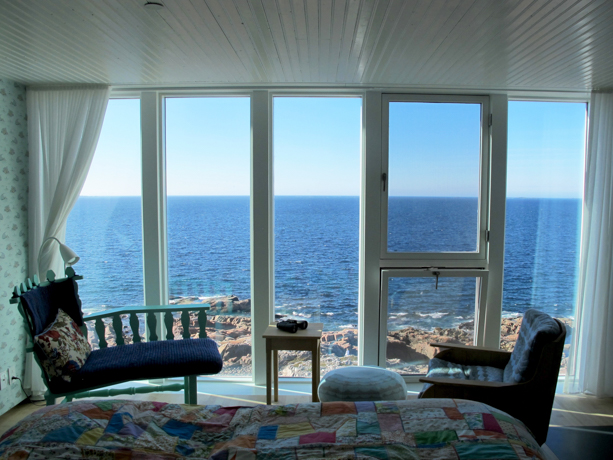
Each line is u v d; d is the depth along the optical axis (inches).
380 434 55.9
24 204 123.2
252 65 105.7
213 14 75.9
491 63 103.1
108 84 122.1
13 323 118.3
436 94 129.1
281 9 73.9
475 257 131.9
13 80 117.3
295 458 50.5
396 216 131.3
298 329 113.8
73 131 121.5
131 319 112.8
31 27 81.5
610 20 77.5
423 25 80.7
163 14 75.8
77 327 101.2
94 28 82.1
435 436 55.1
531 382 82.9
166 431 57.8
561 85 121.9
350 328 134.8
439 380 86.3
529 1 70.3
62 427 55.3
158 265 129.7
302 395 125.3
